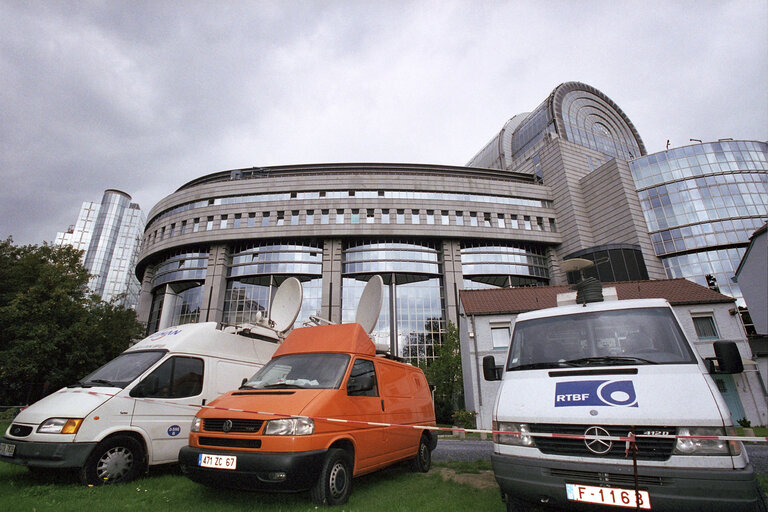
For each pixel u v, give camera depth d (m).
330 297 45.31
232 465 4.52
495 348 20.47
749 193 43.12
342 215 48.88
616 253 40.44
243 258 47.62
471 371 20.69
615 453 3.50
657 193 45.94
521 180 59.72
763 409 18.05
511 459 3.88
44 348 18.53
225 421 4.90
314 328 6.61
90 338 21.47
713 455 3.23
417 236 48.50
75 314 20.83
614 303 5.00
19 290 19.56
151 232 54.16
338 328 6.44
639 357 4.22
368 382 5.47
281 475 4.32
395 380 6.89
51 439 5.68
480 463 8.00
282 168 56.41
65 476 6.24
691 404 3.50
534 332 5.13
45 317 19.31
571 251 50.22
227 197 51.28
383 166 57.19
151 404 6.64
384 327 45.50
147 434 6.45
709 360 4.21
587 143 61.41
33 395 23.41
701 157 45.38
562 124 60.50
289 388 5.44
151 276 53.31
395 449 6.29
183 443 6.92
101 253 123.50
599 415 3.65
